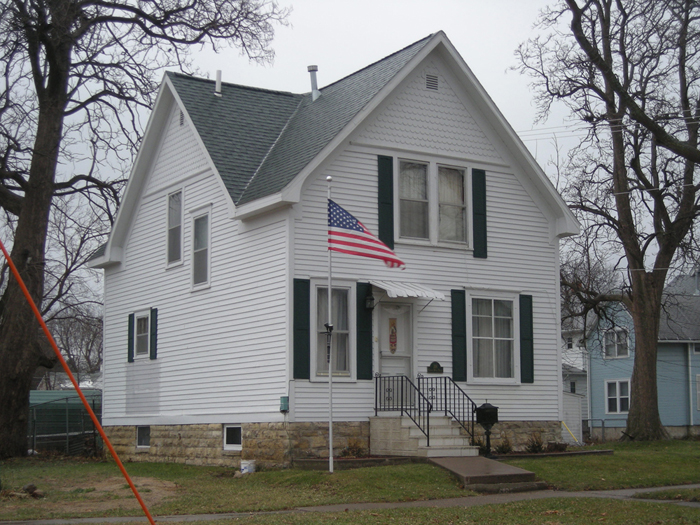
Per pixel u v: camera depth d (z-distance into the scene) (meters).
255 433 19.22
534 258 22.22
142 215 25.02
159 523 11.73
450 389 20.45
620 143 29.92
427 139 20.98
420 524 11.55
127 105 27.84
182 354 22.38
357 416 19.09
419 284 20.34
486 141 21.92
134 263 25.20
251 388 19.56
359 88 21.58
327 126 20.42
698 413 44.41
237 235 20.61
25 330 25.62
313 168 18.84
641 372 30.38
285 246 18.84
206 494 15.18
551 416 21.86
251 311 19.83
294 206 18.89
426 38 21.14
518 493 15.30
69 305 40.84
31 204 26.06
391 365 19.88
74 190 28.34
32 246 25.86
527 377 21.62
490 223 21.66
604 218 32.03
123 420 24.78
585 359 50.97
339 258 19.39
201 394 21.39
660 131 19.58
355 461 17.33
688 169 29.81
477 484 15.35
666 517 12.20
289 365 18.41
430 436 18.22
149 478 18.12
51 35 25.17
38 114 27.22
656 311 30.67
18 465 22.44
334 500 14.16
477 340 21.17
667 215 30.44
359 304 19.45
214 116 22.42
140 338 24.56
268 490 15.55
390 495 14.55
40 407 31.73
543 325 22.12
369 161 20.08
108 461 24.20
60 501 14.48
